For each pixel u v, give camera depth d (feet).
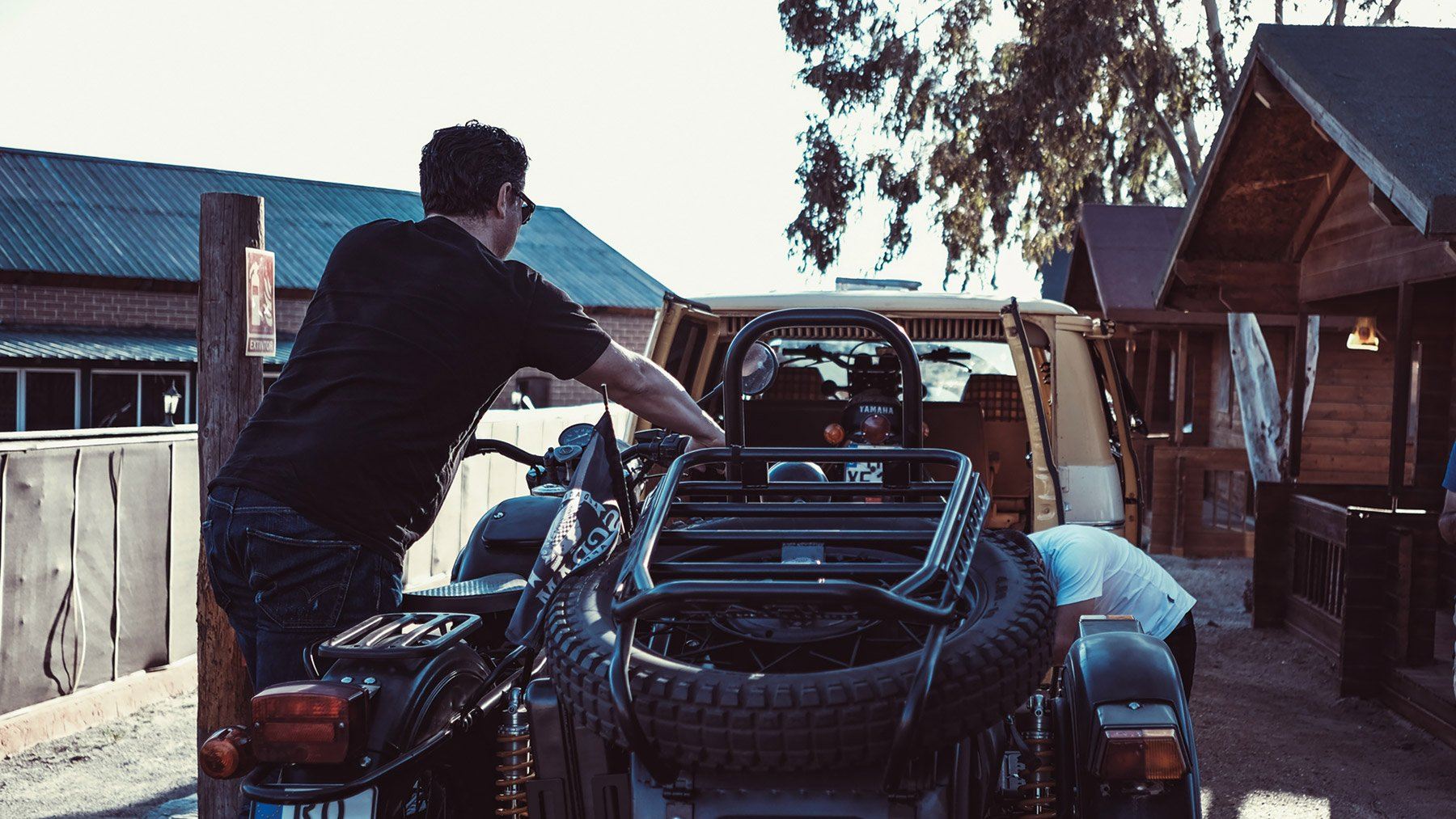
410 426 9.05
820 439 21.74
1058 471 16.99
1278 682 23.29
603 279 108.06
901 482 9.94
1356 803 16.05
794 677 6.94
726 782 7.37
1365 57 23.29
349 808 7.76
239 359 12.69
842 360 24.56
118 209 88.74
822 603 6.66
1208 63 44.83
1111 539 12.97
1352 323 52.49
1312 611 26.50
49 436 18.47
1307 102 22.21
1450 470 14.99
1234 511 42.37
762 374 10.66
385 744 7.95
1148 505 53.06
